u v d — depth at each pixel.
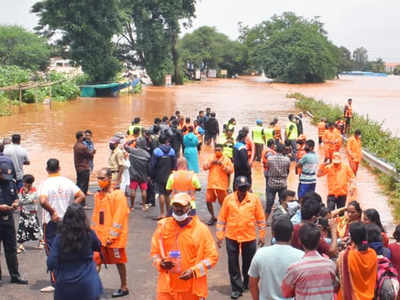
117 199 7.02
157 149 10.97
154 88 67.88
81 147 11.83
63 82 46.34
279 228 5.02
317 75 87.94
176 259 5.32
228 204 7.25
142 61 72.25
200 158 19.64
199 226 5.44
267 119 32.38
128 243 9.63
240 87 72.88
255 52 92.25
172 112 36.50
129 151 11.86
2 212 7.32
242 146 10.95
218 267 8.59
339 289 5.26
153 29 68.81
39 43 62.50
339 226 7.35
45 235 7.29
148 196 12.51
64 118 31.97
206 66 106.62
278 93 60.06
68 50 60.00
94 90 52.44
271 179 10.77
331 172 10.67
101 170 7.01
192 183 9.46
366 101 50.69
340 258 5.56
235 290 7.24
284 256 4.96
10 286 7.50
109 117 33.06
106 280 7.84
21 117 31.77
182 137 16.27
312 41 85.81
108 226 7.01
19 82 41.47
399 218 11.95
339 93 62.69
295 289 4.61
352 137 15.73
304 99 43.69
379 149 19.77
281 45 88.06
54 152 19.86
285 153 10.84
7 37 61.25
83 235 5.21
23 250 9.12
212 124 22.50
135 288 7.52
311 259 4.61
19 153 11.16
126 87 58.81
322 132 22.98
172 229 5.39
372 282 5.47
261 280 5.02
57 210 7.14
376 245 5.91
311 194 7.26
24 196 8.92
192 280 5.39
